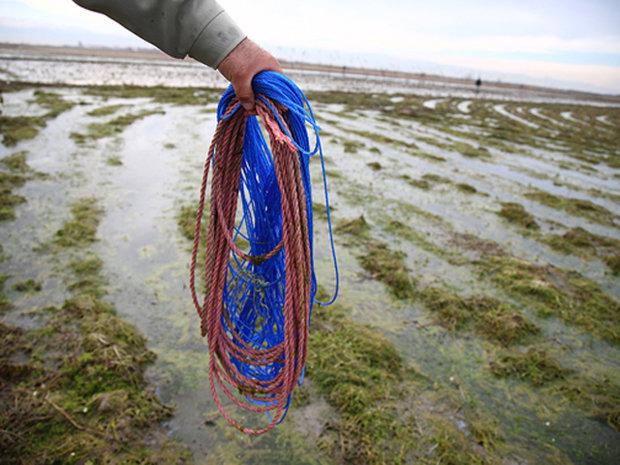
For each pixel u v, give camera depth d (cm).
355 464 318
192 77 3522
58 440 313
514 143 1708
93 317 437
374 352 419
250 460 316
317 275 557
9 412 326
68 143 1062
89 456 304
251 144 199
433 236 707
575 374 425
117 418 331
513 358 433
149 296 494
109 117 1412
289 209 170
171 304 483
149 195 779
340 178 961
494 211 854
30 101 1574
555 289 559
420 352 438
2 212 649
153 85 2630
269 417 341
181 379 384
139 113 1505
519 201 947
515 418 370
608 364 444
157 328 445
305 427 344
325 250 625
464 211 838
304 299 180
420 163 1187
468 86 7562
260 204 209
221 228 191
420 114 2241
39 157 939
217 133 177
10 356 385
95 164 924
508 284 568
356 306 501
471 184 1038
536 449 343
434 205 855
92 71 3275
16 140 1027
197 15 147
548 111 3478
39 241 589
